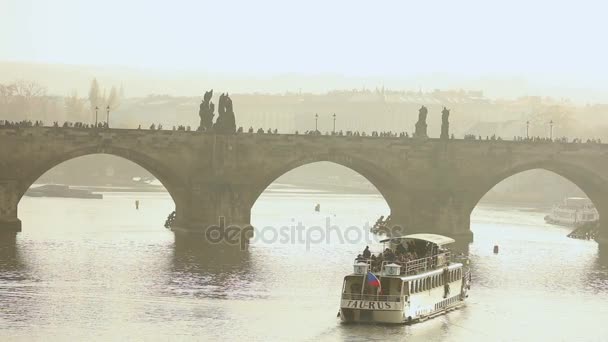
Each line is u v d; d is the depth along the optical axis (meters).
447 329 187.12
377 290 184.00
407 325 185.50
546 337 185.25
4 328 180.62
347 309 185.88
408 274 187.50
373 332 182.62
